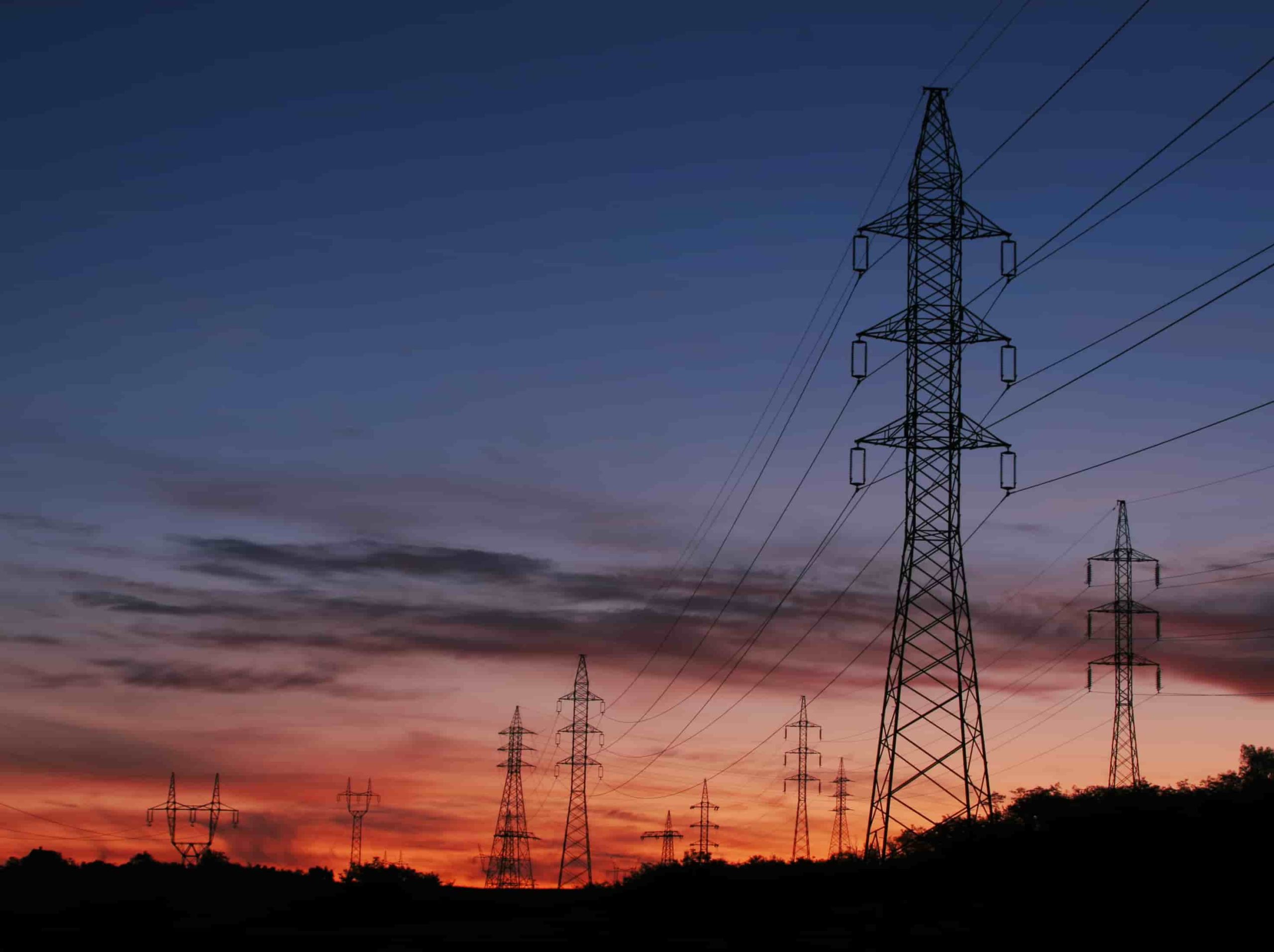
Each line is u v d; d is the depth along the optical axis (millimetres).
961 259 62719
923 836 60750
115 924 69062
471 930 59969
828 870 64438
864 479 61656
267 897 85062
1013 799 65812
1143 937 40656
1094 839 55094
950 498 60844
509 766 114375
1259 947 38000
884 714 60500
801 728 105250
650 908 63344
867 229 63062
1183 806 57938
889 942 44344
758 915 55906
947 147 63719
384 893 78000
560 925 61000
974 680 59750
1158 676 86938
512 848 112062
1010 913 47000
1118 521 89250
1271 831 51656
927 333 62312
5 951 56844
